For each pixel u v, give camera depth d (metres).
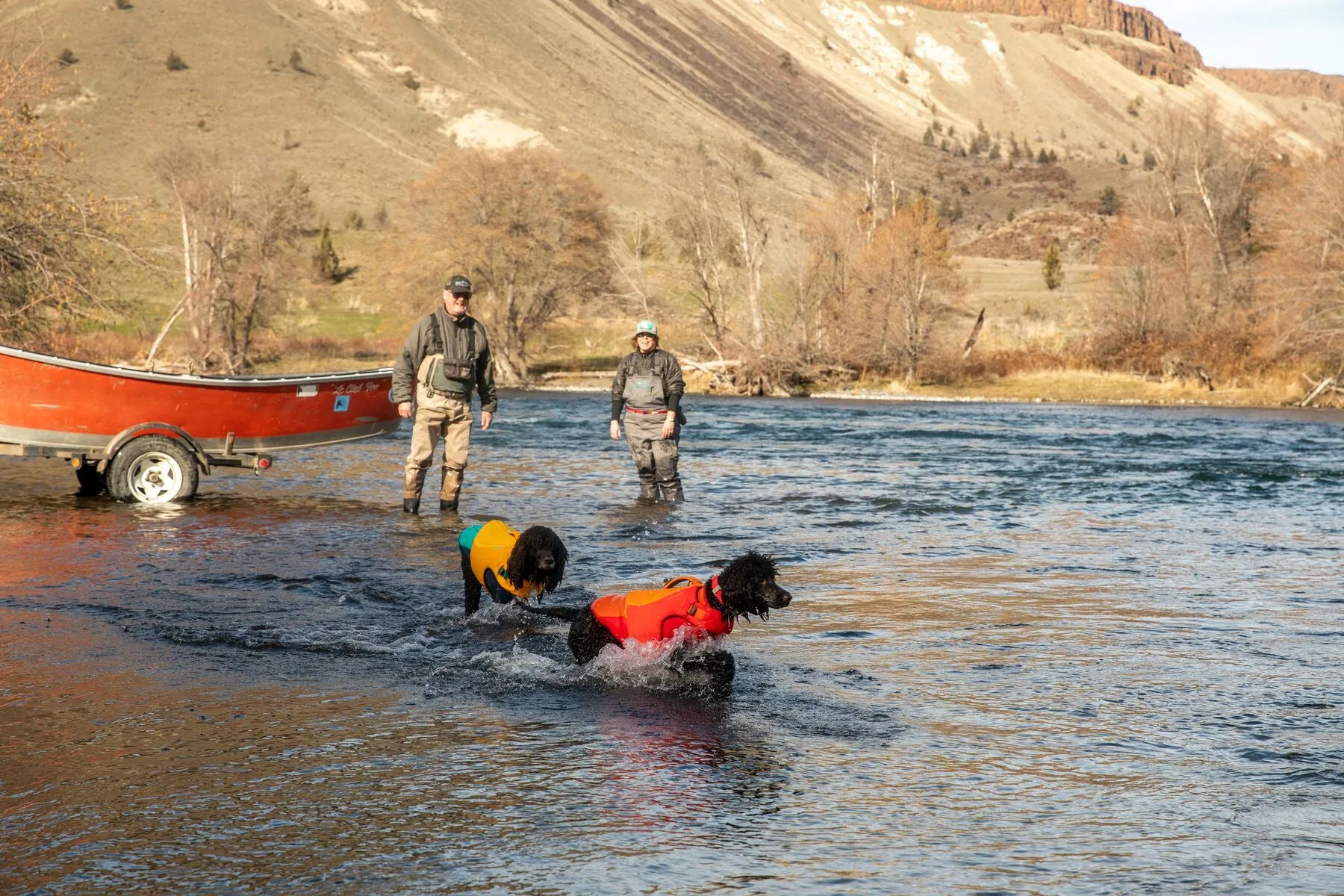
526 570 6.64
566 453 19.77
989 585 8.35
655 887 3.40
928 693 5.55
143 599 7.51
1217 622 7.15
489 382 12.52
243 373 53.44
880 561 9.34
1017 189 181.12
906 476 16.36
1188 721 5.08
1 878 3.44
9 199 20.42
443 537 10.38
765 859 3.61
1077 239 112.00
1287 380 42.25
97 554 9.20
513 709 5.27
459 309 12.16
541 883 3.42
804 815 3.99
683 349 52.19
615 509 12.50
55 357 12.24
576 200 57.22
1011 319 62.38
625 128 160.00
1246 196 51.12
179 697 5.36
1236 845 3.72
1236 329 46.16
